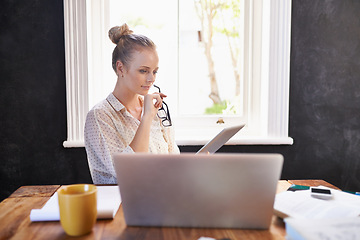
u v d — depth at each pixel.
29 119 2.05
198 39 2.31
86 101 2.05
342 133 2.23
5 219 0.82
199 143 2.11
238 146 2.17
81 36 2.01
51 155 2.08
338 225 0.64
